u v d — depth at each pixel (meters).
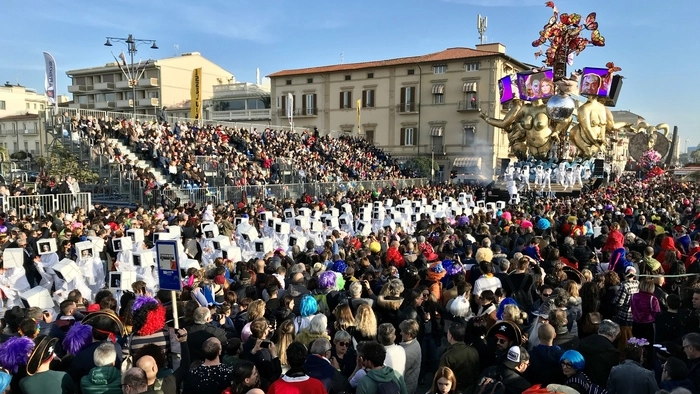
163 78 70.38
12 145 71.88
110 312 5.70
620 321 7.23
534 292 8.00
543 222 14.05
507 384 4.61
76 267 9.46
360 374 5.04
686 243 12.26
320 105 59.56
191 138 31.69
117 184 25.08
